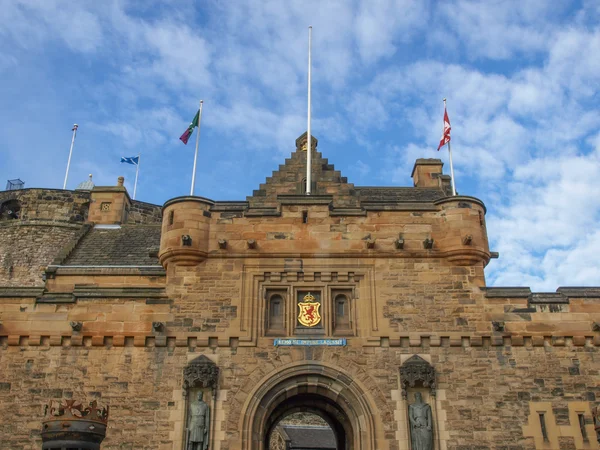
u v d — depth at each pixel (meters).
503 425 20.58
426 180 34.88
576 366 21.36
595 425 19.22
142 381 21.09
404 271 22.58
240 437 20.34
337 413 23.25
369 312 21.95
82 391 21.00
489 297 22.16
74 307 22.08
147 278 25.97
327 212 23.31
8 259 39.97
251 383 21.08
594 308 22.02
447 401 20.84
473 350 21.55
